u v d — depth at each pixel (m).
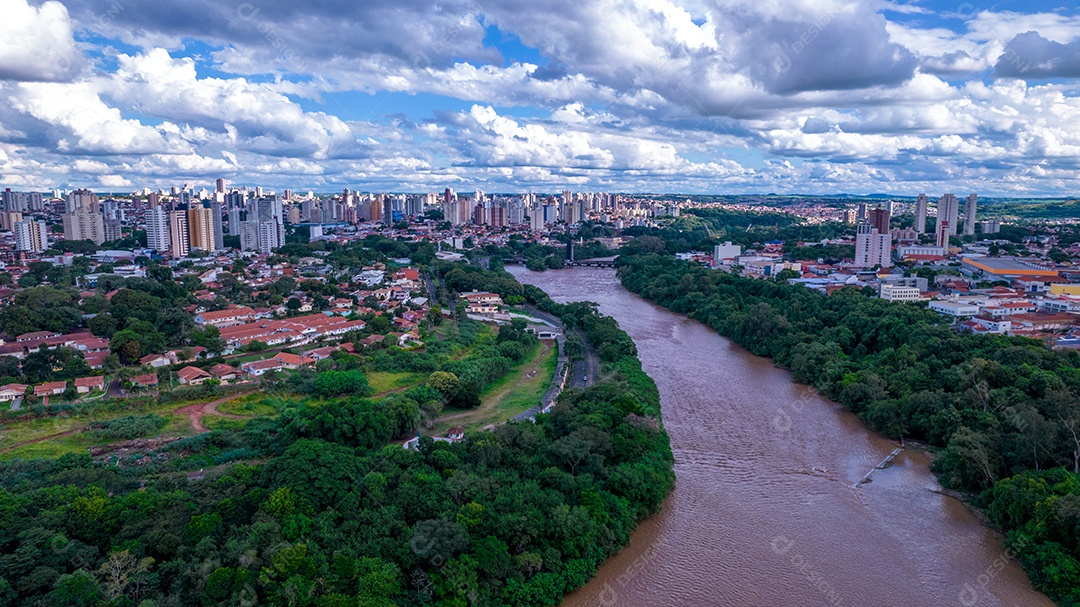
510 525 93.50
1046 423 112.56
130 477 109.00
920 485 120.75
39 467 112.06
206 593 78.19
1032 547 95.69
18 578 79.38
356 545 88.12
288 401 150.50
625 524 104.50
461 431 131.38
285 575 80.50
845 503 114.88
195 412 145.12
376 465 104.44
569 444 113.25
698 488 119.75
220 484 99.62
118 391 153.75
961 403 134.38
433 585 85.38
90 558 84.62
